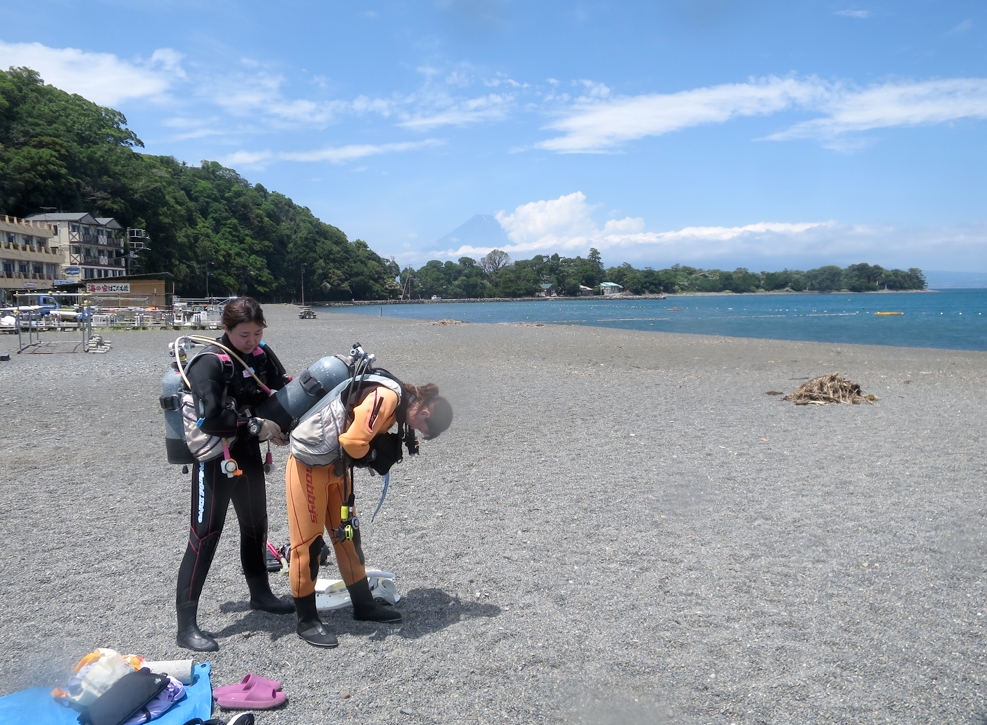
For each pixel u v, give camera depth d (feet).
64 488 22.08
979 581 14.21
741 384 47.47
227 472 11.57
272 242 532.73
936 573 14.61
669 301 606.55
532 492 21.09
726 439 28.63
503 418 33.83
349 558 12.65
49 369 57.26
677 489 21.17
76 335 103.35
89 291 152.76
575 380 49.80
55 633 12.40
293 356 70.69
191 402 11.68
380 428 11.48
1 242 213.05
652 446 27.40
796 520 18.12
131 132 390.42
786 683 10.57
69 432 31.14
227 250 426.92
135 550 16.56
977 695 10.23
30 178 269.64
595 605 13.32
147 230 320.70
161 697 9.91
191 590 11.87
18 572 15.21
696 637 12.01
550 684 10.66
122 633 12.42
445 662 11.37
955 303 386.73
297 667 11.32
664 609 13.09
